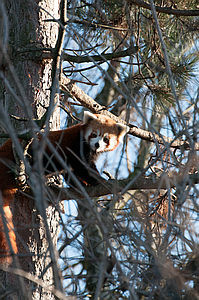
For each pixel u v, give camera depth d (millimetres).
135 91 11586
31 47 9992
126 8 8961
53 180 9703
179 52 10539
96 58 9578
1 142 10109
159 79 12047
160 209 8898
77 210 6336
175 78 11281
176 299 5910
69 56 9742
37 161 4809
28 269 8812
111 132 10969
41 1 10328
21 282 5137
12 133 4809
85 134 10680
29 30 10094
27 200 9195
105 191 8633
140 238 5910
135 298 5129
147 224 6281
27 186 8875
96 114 11508
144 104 11852
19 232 8984
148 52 11586
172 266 5992
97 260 5730
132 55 8461
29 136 7520
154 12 7035
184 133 6434
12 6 9977
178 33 11227
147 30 10984
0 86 9711
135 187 8305
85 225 5918
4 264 7855
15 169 8180
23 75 9812
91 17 10773
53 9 10500
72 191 8641
